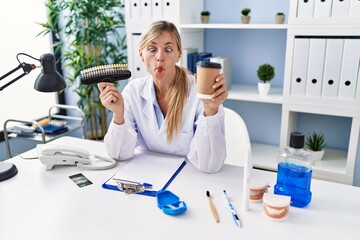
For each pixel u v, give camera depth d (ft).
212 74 3.36
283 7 7.64
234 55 8.51
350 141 6.49
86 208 3.26
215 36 8.60
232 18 8.26
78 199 3.44
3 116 8.61
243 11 7.28
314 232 2.88
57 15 8.95
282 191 3.33
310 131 8.10
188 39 7.96
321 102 6.55
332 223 3.00
